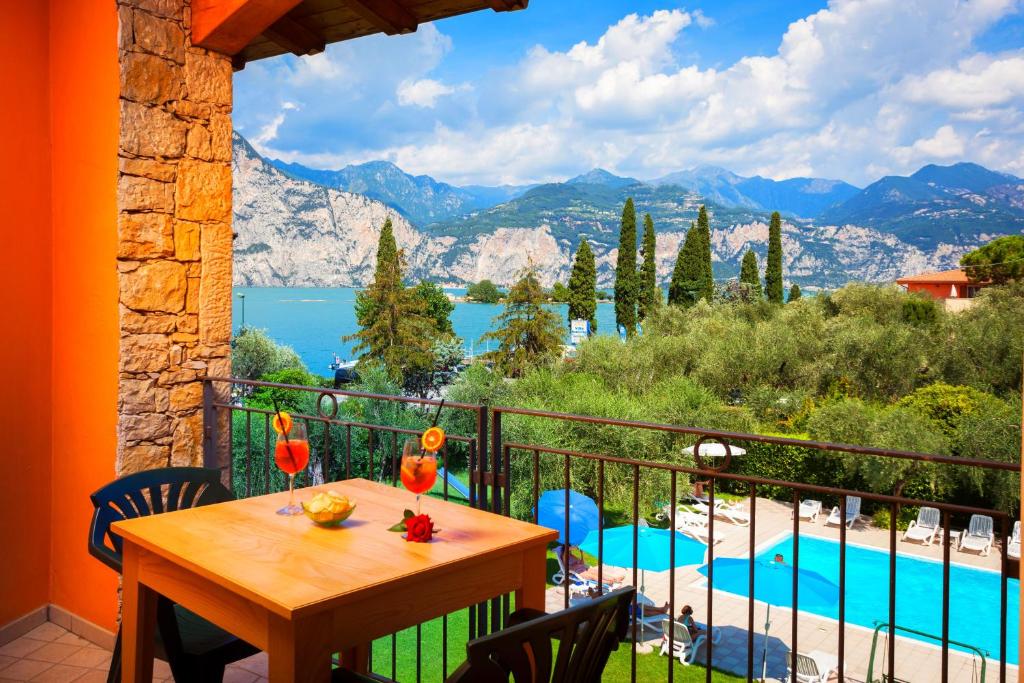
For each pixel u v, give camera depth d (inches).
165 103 137.9
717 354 983.6
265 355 996.6
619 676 353.7
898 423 734.5
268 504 85.8
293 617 52.6
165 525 75.9
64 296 140.1
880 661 409.7
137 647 75.4
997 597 549.3
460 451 813.9
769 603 320.5
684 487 721.0
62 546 141.2
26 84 135.3
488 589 70.2
